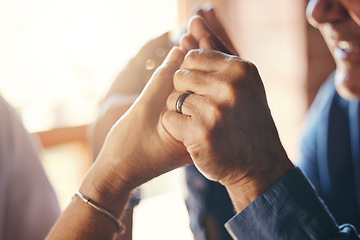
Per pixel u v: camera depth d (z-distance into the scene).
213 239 0.70
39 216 0.76
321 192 0.84
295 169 0.40
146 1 1.97
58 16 1.90
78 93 2.00
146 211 1.81
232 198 0.41
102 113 0.57
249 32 2.04
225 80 0.37
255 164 0.38
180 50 0.43
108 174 0.42
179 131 0.38
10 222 0.75
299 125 1.69
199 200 0.70
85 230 0.42
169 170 0.43
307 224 0.38
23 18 1.85
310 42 1.59
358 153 0.78
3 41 1.84
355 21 0.57
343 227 0.41
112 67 2.00
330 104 0.83
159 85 0.41
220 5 2.10
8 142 0.75
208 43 0.46
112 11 1.95
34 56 1.90
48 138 1.88
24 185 0.76
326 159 0.82
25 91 1.92
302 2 1.57
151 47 0.60
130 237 0.52
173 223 1.70
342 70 0.64
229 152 0.37
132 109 0.41
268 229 0.39
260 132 0.38
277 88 1.86
